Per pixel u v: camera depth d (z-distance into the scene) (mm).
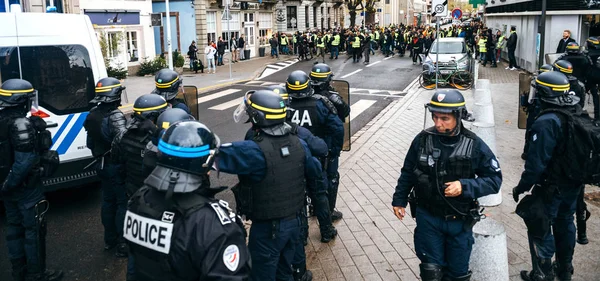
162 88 5738
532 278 4641
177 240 2383
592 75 9492
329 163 5883
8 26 6590
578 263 5051
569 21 19422
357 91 18547
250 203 3713
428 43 28797
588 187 7281
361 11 53312
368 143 10430
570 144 4125
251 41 35438
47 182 6855
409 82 20891
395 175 8172
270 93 3758
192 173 2480
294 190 3791
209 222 2414
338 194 7316
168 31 21625
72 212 7031
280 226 3752
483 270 4070
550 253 4480
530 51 22859
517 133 10812
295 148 3793
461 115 3729
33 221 4781
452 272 3932
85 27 7477
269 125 3695
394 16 80688
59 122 6934
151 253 2434
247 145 3605
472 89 18141
